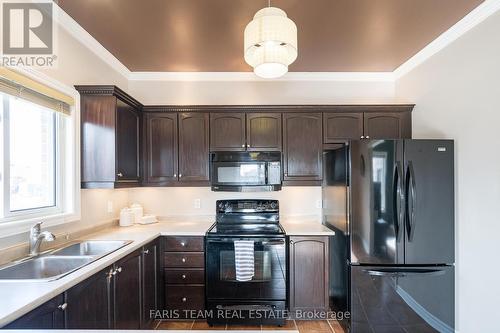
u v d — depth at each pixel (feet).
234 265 8.45
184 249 8.64
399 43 8.45
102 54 8.75
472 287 6.94
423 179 7.49
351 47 8.70
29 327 3.64
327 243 8.68
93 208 8.33
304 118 9.90
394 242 7.46
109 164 7.63
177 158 9.85
